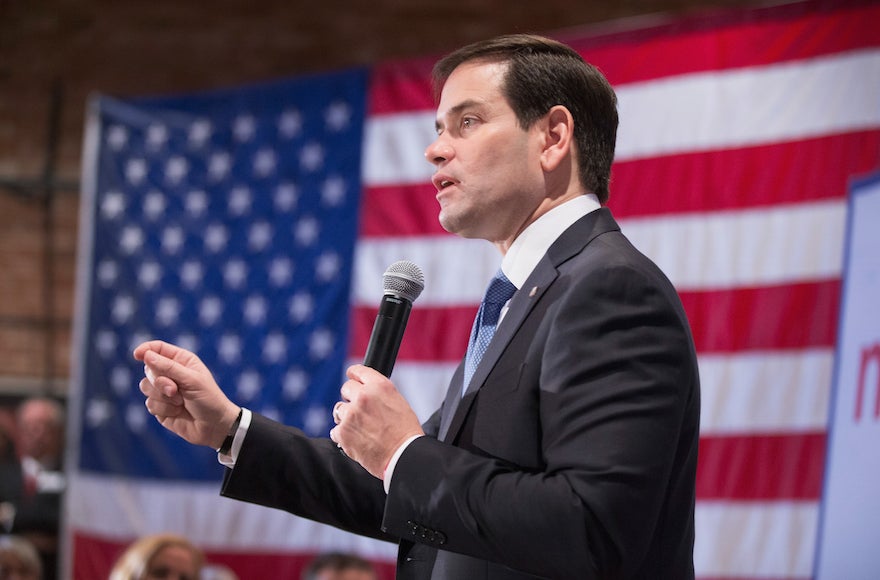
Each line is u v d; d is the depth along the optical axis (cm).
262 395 992
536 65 280
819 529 573
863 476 542
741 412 771
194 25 1221
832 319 751
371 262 963
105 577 1028
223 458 307
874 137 749
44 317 1231
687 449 249
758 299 777
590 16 1096
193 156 1067
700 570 768
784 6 794
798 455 751
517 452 241
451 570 249
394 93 986
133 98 1101
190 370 300
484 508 223
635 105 840
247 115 1054
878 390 541
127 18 1243
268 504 306
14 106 1259
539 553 219
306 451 307
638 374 229
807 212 768
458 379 288
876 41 756
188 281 1045
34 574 857
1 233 1249
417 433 242
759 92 795
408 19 1161
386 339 284
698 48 823
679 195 812
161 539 671
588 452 221
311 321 986
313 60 1182
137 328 1056
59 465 1134
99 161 1098
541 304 254
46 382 1220
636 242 822
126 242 1073
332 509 308
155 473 1029
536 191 275
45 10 1267
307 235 1004
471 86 280
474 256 912
